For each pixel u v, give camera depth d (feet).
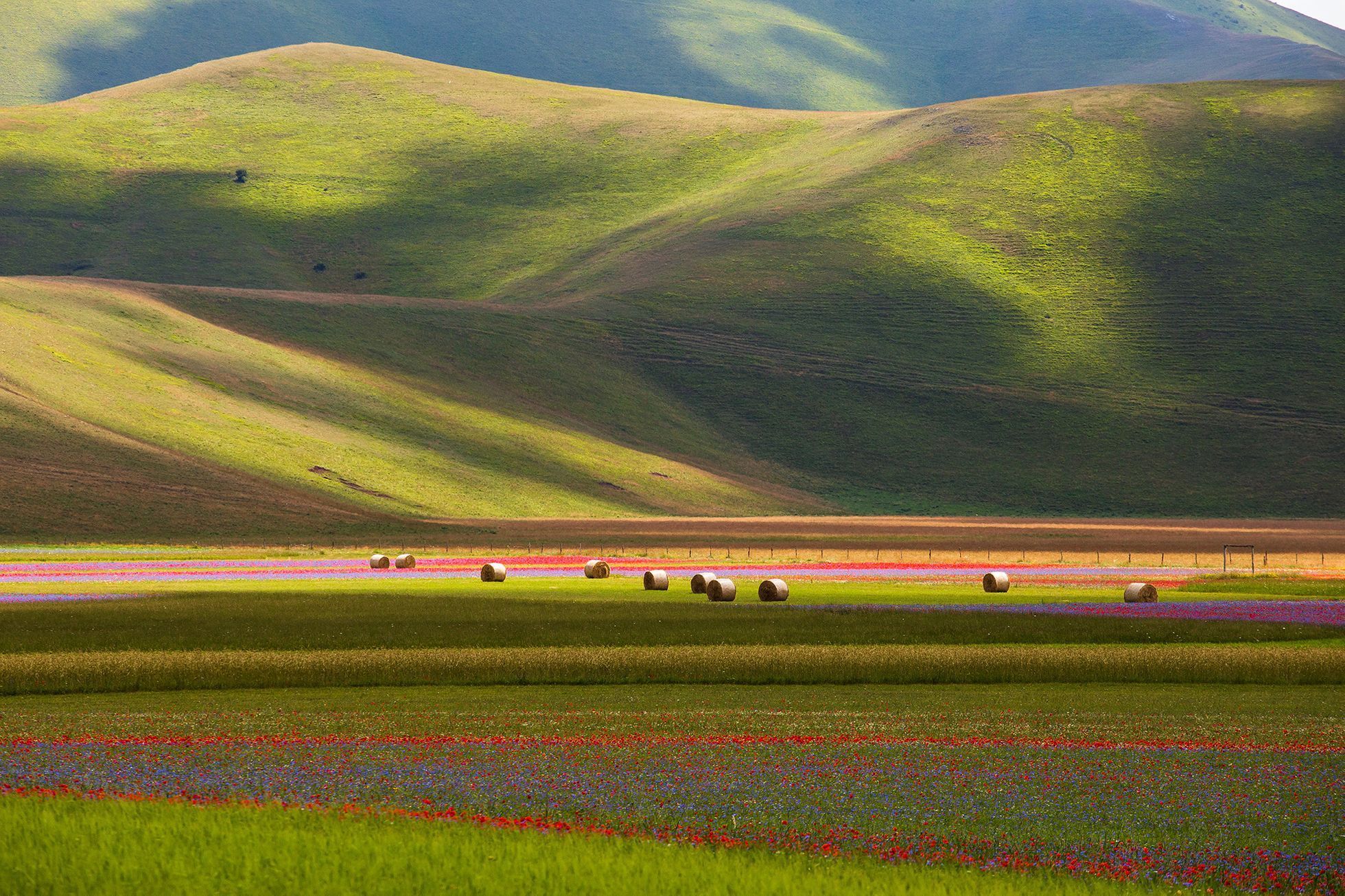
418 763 278.46
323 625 559.38
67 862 181.88
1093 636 546.26
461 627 555.69
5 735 317.83
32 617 578.66
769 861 194.70
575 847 197.06
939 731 328.49
